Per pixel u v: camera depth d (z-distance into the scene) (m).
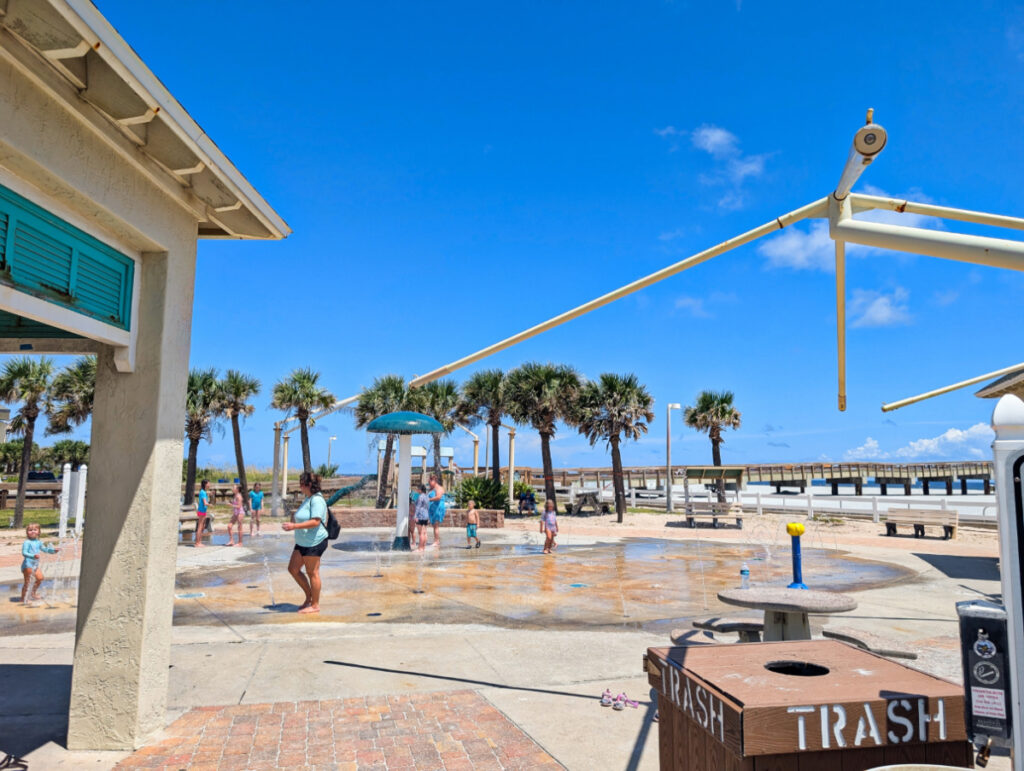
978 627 2.12
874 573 13.11
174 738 4.52
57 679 5.80
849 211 3.38
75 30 3.17
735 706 2.10
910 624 8.27
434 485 17.73
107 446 4.59
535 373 30.44
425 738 4.52
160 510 4.62
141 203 4.39
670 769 2.67
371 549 16.86
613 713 4.98
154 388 4.61
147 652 4.48
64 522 15.16
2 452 45.88
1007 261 2.83
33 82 3.41
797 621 5.61
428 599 9.84
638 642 7.14
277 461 29.95
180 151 4.32
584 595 10.30
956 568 13.81
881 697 2.16
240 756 4.23
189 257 5.00
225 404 33.69
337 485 35.97
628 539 20.38
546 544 16.45
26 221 3.63
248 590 10.57
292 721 4.82
